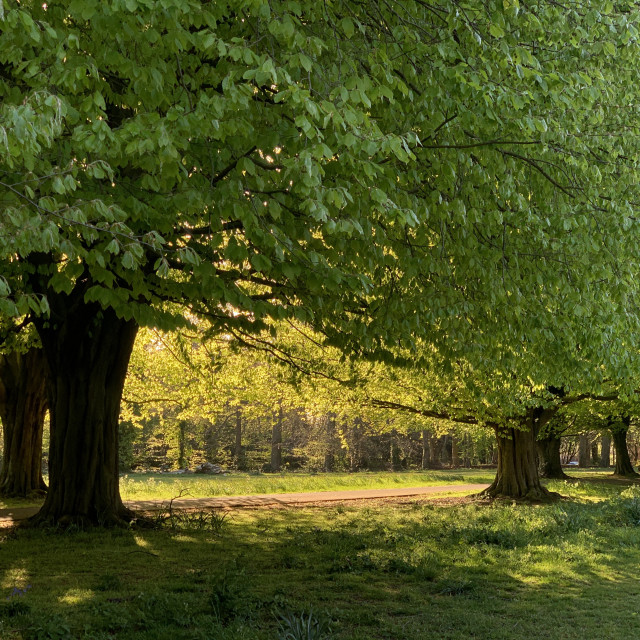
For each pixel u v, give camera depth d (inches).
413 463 2490.2
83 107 183.8
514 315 366.9
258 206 243.8
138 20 184.9
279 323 628.1
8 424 805.2
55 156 217.5
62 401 556.7
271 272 334.0
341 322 379.6
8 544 463.2
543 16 310.3
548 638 289.0
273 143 234.7
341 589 364.5
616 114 370.6
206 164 249.9
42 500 763.4
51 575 373.4
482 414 846.5
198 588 349.7
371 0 277.9
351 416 1029.8
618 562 454.3
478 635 290.7
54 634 244.7
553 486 1149.1
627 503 731.4
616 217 345.7
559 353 406.0
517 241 354.0
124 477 1402.6
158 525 567.2
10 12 156.9
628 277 373.1
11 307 179.6
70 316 545.3
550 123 309.3
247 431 2250.2
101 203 180.4
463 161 298.7
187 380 800.3
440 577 396.8
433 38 281.1
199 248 295.9
